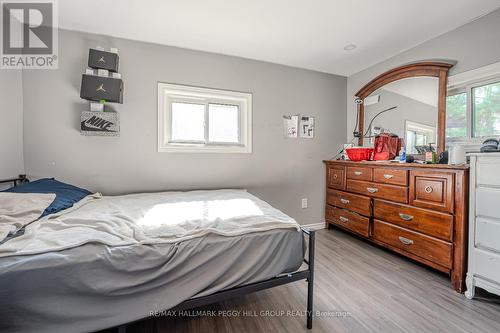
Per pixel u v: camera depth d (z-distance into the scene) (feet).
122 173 7.11
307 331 4.12
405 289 5.42
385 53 8.16
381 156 7.96
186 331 4.12
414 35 6.95
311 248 4.23
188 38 7.09
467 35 6.27
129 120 7.13
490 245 4.69
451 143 6.63
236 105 8.67
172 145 7.68
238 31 6.70
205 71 7.95
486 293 5.28
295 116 9.43
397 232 6.81
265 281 3.98
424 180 6.08
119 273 3.11
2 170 5.65
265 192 9.06
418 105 7.46
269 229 4.05
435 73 6.96
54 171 6.51
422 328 4.18
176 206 5.43
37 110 6.34
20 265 2.74
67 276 2.87
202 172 8.05
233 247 3.72
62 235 3.43
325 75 9.95
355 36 7.00
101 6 5.54
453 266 5.41
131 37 7.01
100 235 3.47
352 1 5.36
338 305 4.84
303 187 9.71
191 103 8.07
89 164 6.79
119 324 3.08
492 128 5.86
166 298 3.33
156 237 3.58
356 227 8.32
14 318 2.68
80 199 5.71
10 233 3.44
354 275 6.07
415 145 7.48
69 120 6.59
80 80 6.63
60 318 2.83
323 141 10.02
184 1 5.37
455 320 4.38
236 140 8.75
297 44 7.49
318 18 6.05
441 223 5.65
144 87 7.26
